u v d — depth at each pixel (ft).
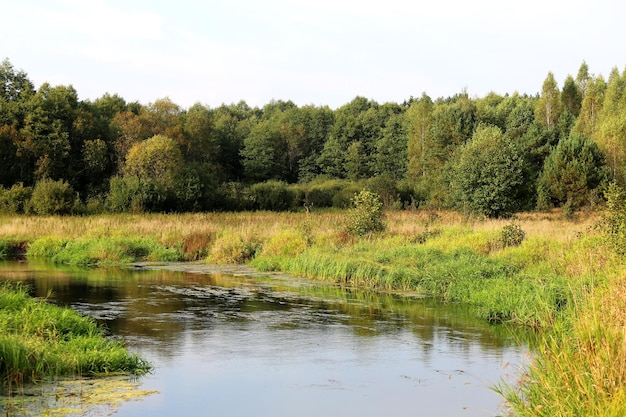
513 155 138.00
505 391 29.50
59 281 69.41
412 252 74.59
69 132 225.15
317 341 41.78
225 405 28.78
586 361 23.66
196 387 31.48
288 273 79.36
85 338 38.32
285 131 355.15
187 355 37.83
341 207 202.39
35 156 205.98
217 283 69.82
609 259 52.19
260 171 330.75
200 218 129.59
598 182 152.76
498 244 75.46
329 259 75.87
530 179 146.00
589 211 129.70
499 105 306.76
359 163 314.96
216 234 100.89
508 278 58.34
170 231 105.50
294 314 51.31
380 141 326.44
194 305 55.26
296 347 40.14
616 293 29.37
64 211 147.13
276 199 201.16
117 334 43.06
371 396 30.48
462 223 104.32
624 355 22.38
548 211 148.66
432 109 299.99
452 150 217.97
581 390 21.66
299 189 214.90
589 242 64.54
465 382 32.65
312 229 96.99
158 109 279.90
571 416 21.43
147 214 145.38
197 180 182.39
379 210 92.68
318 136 388.16
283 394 30.60
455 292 59.47
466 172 137.08
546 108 271.90
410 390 31.48
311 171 345.51
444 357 37.76
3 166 201.26
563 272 56.24
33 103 213.66
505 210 134.00
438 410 28.60
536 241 71.82
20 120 214.07
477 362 36.58
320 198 213.87
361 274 69.15
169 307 53.98
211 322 47.78
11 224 114.11
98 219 122.72
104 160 222.69
